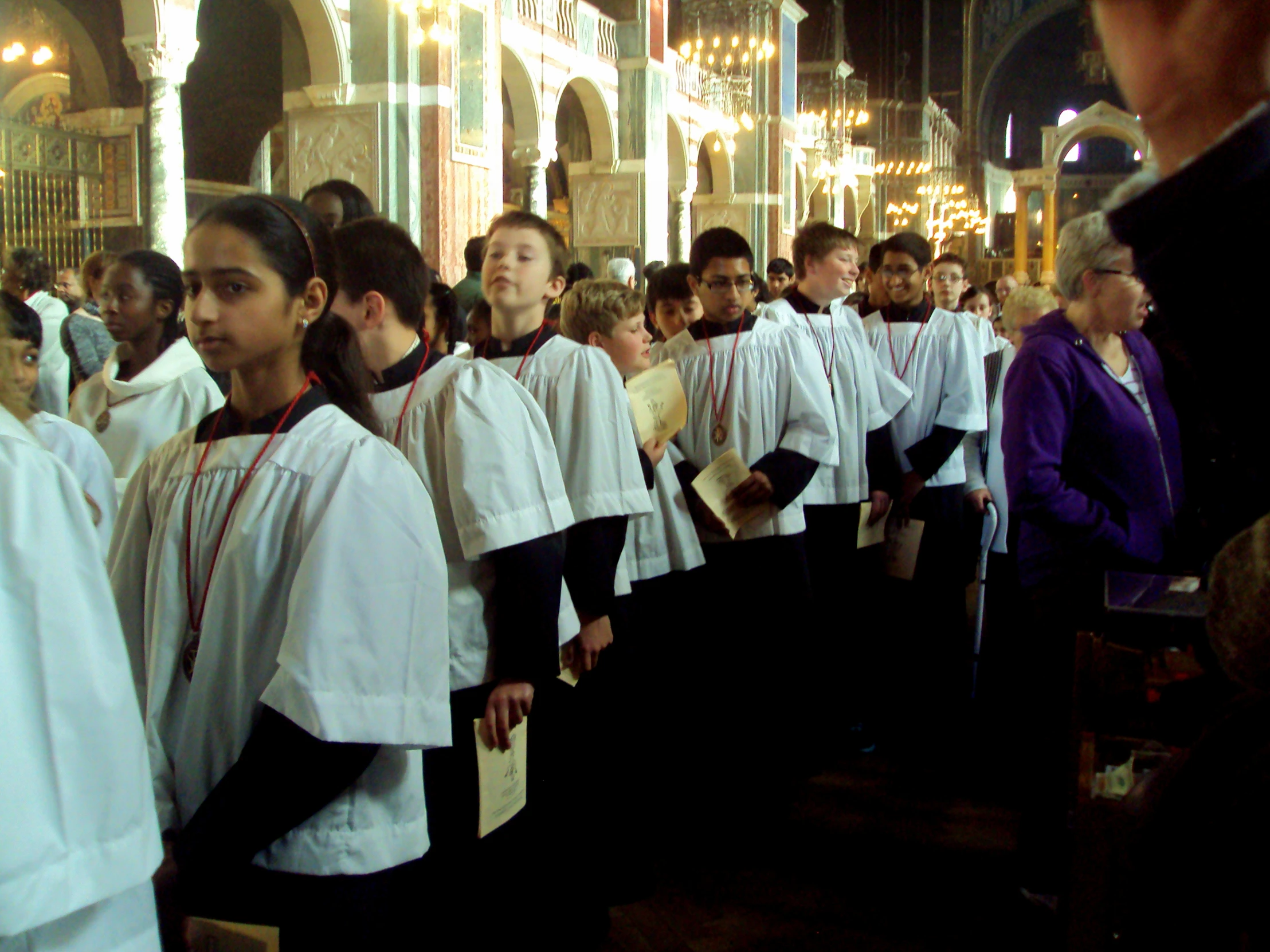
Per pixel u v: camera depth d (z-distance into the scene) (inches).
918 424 186.1
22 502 42.6
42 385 194.7
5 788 40.1
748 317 157.9
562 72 712.4
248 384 68.8
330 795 62.1
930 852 139.5
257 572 64.9
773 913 125.0
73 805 41.9
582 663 107.0
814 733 175.6
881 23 1514.5
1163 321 23.5
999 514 195.9
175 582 67.6
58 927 42.5
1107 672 77.7
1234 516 109.4
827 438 152.6
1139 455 114.7
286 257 65.4
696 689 154.6
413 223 476.1
